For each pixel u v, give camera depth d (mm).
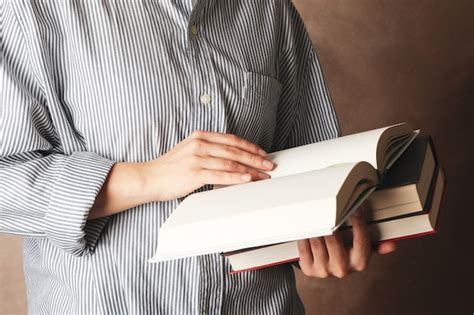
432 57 1924
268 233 1033
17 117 1191
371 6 1914
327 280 1940
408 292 1945
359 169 1075
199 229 1067
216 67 1275
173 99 1238
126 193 1188
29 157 1214
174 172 1183
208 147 1188
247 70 1310
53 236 1188
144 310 1220
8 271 1783
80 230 1173
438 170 1252
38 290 1288
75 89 1228
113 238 1218
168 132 1238
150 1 1251
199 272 1229
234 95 1283
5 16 1213
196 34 1271
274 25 1394
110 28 1225
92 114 1229
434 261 1938
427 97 1927
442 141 1929
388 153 1178
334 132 1496
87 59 1219
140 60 1228
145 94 1225
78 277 1225
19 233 1208
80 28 1218
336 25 1909
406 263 1944
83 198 1171
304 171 1166
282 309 1318
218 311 1244
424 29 1920
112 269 1217
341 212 1018
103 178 1180
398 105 1927
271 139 1389
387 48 1920
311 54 1484
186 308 1229
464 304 1935
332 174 1064
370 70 1919
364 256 1185
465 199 1931
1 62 1195
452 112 1925
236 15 1335
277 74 1419
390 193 1134
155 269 1221
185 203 1139
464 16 1919
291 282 1356
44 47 1207
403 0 1917
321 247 1217
